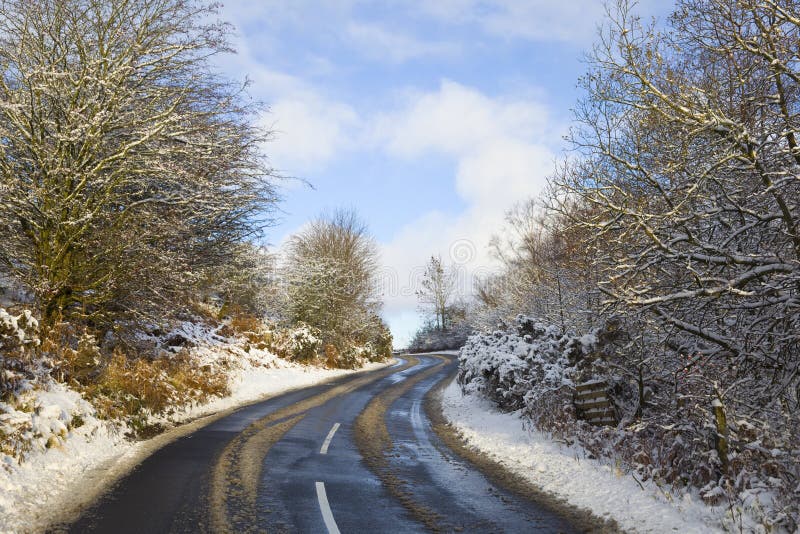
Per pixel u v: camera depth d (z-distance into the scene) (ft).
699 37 27.35
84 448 29.37
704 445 24.81
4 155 37.60
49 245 40.29
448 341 213.05
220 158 46.93
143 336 59.98
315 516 20.34
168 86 45.96
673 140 30.94
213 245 58.54
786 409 25.55
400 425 46.29
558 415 39.58
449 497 24.09
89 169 40.14
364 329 137.80
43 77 36.32
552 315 56.29
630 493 23.24
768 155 25.70
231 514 20.10
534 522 20.59
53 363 34.19
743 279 24.79
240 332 88.33
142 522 18.85
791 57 24.16
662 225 28.40
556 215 46.73
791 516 17.81
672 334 29.86
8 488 21.13
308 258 119.85
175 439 35.22
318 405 56.03
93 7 40.88
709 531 18.30
